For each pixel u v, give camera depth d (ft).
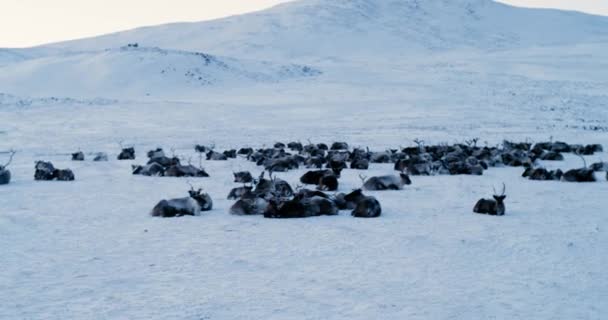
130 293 33.01
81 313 29.63
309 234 49.21
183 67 358.64
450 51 534.37
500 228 51.44
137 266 38.91
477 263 39.45
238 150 147.23
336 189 78.43
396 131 186.29
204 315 29.32
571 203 66.18
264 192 64.18
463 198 70.44
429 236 48.08
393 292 33.14
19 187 81.82
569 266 38.52
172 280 35.65
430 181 89.20
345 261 40.06
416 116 220.43
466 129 192.85
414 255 41.70
